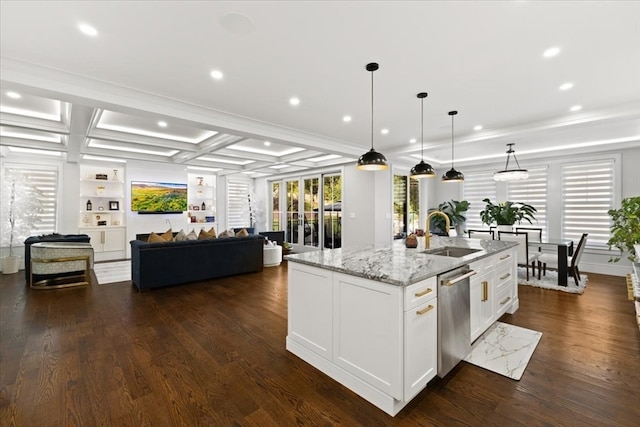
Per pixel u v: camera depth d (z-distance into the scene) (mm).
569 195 5762
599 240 5457
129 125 4484
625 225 4523
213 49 2258
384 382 1883
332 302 2232
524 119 3918
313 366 2385
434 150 5566
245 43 2178
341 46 2223
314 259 2496
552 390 2049
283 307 3738
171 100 3248
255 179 10125
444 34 2068
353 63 2473
